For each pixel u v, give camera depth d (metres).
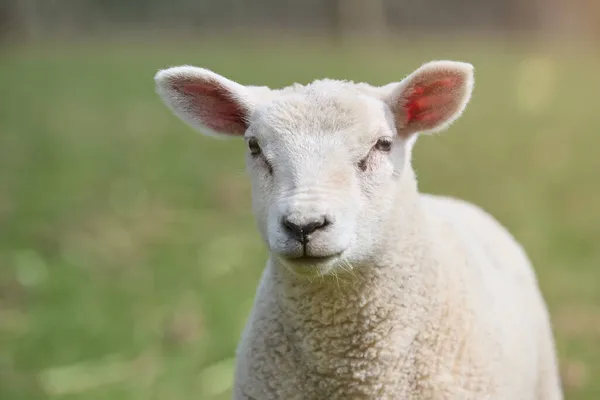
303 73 22.23
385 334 4.55
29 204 12.41
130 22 42.16
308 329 4.59
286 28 42.44
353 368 4.59
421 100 4.82
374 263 4.50
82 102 21.31
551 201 12.38
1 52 31.42
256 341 4.79
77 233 11.11
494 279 5.22
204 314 8.70
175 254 10.32
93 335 8.39
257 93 4.92
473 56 27.19
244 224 11.48
